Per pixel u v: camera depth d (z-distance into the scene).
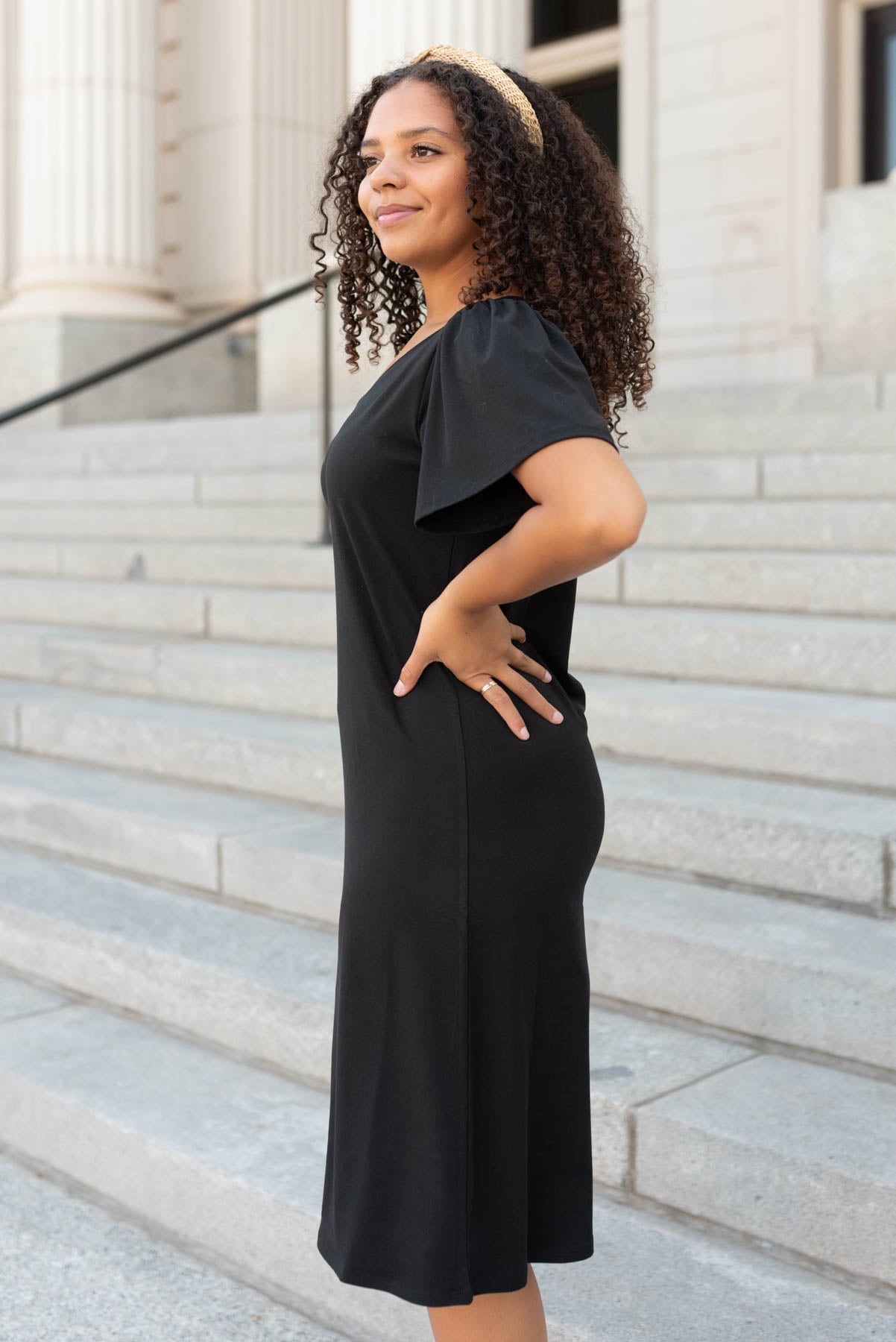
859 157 8.70
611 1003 2.59
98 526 6.14
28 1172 2.69
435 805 1.48
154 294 10.81
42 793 3.77
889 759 2.87
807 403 5.25
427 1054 1.49
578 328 1.56
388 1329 2.10
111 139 10.48
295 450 6.58
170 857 3.41
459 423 1.37
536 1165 1.57
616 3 10.66
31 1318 2.19
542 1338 1.60
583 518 1.27
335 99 11.40
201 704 4.27
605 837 2.95
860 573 3.58
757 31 8.68
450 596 1.43
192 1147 2.41
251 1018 2.76
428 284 1.64
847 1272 1.97
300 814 3.51
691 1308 1.92
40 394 10.28
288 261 11.15
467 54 1.63
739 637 3.44
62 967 3.17
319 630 4.34
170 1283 2.29
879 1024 2.24
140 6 10.59
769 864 2.70
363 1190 1.52
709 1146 2.10
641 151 9.23
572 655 3.75
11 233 11.41
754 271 8.78
